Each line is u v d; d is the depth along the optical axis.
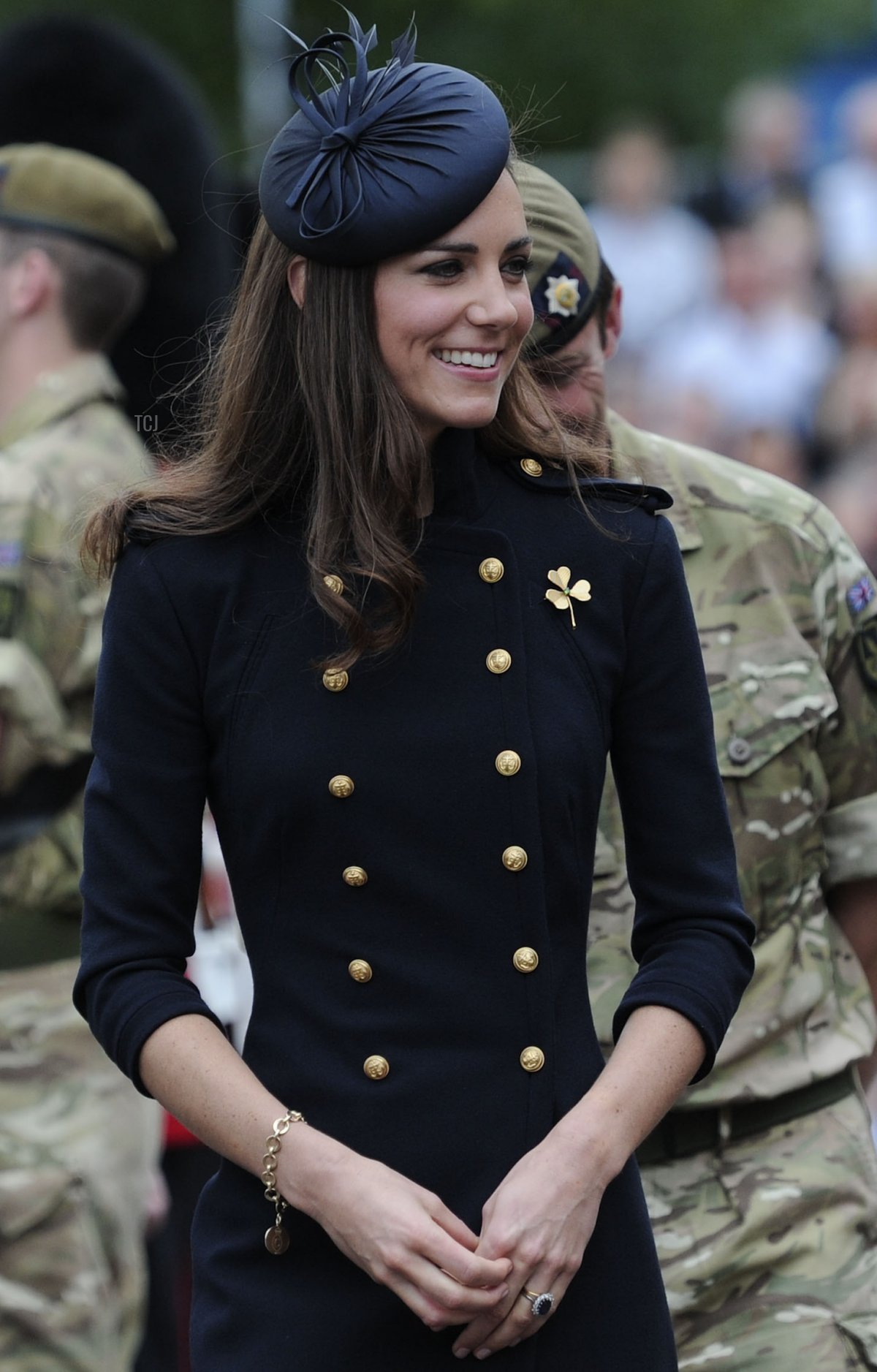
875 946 12.22
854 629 11.99
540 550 8.98
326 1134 8.58
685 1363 11.24
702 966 8.95
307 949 8.72
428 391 8.63
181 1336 17.33
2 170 15.14
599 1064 8.91
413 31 8.90
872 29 54.00
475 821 8.62
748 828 11.49
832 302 34.41
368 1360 8.55
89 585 14.01
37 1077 14.06
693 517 11.82
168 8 45.12
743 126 38.00
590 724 8.86
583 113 52.38
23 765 13.85
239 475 8.95
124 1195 14.28
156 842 8.82
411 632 8.75
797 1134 11.57
